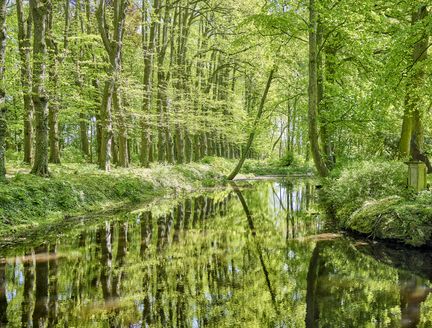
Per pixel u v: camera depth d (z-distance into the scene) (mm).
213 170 31688
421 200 9406
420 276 6773
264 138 54438
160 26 27016
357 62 17188
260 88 35844
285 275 6941
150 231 10805
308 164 43406
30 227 10594
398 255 8109
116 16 18938
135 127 23062
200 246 9109
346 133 18250
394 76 12680
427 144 19219
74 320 5090
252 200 18109
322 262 7684
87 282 6551
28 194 11617
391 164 11555
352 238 9664
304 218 12828
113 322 5039
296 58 22516
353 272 7066
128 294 6016
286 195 19922
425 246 8539
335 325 4934
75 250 8602
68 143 37719
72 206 12938
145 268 7332
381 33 15812
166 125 25922
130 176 18484
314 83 13883
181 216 13453
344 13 13633
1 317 5176
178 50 30516
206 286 6387
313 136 14102
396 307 5488
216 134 40656
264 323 4977
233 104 37438
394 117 16484
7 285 6383
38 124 13336
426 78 13031
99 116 23672
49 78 16281
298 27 15555
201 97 31516
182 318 5141
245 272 7137
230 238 9984
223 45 30359
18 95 18688
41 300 5766
